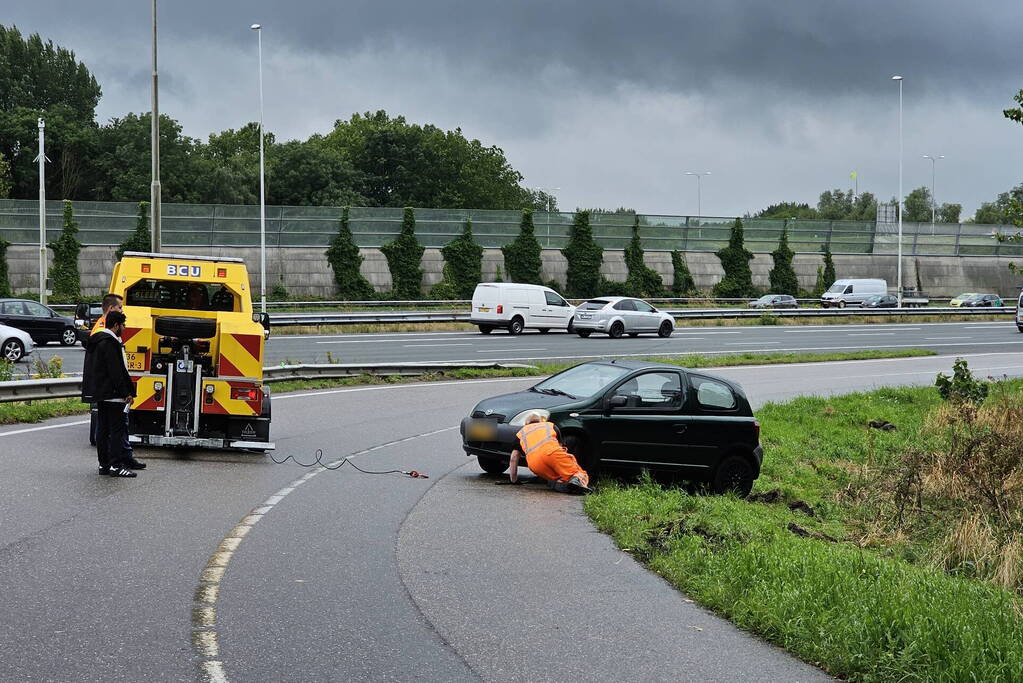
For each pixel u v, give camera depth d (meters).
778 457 23.14
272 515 13.63
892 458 23.16
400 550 12.00
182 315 19.58
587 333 55.75
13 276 69.75
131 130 107.75
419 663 8.07
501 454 17.52
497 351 46.00
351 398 29.94
